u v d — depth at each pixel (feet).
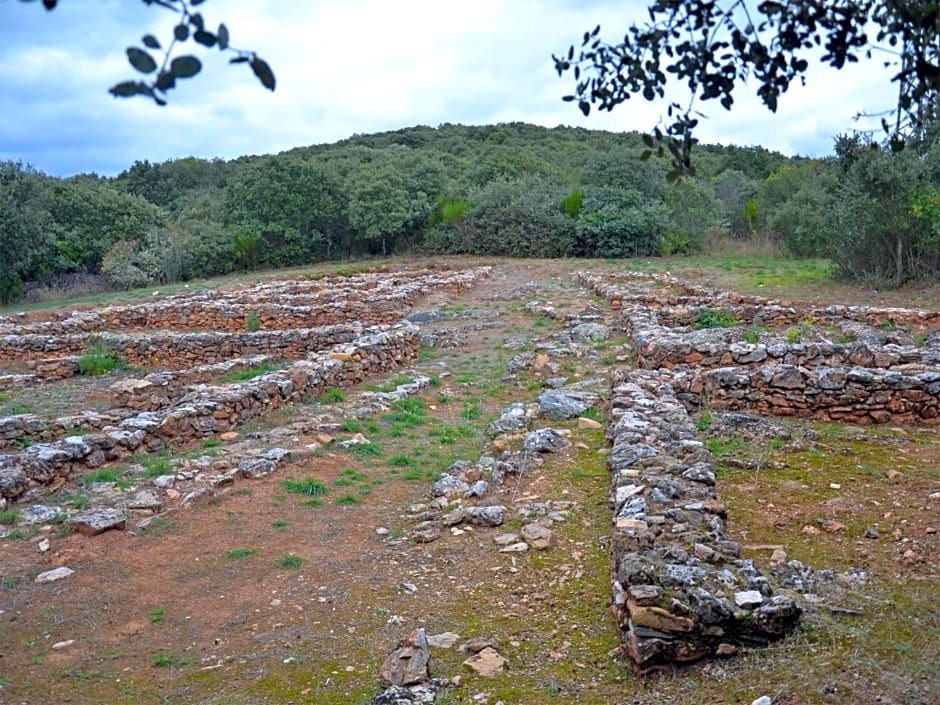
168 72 6.10
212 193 163.63
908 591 14.71
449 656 13.67
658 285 68.95
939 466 22.31
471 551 18.31
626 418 23.94
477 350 46.93
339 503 22.12
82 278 99.96
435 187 122.72
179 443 27.76
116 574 17.72
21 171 96.53
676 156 9.61
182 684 13.28
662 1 9.06
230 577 17.52
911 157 57.72
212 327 60.08
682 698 11.70
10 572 17.84
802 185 108.78
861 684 11.25
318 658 13.92
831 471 22.13
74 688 13.25
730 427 26.27
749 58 9.03
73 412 36.47
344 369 37.55
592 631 14.40
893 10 8.40
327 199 115.34
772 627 12.75
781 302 53.26
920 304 51.90
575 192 111.34
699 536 15.15
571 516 19.92
